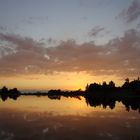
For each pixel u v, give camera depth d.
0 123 37.34
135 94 147.62
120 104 78.12
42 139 26.84
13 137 27.72
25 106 70.00
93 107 66.44
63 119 41.84
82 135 28.75
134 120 40.31
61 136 28.28
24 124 36.34
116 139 26.64
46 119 41.75
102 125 35.34
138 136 27.92
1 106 70.00
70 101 100.62
